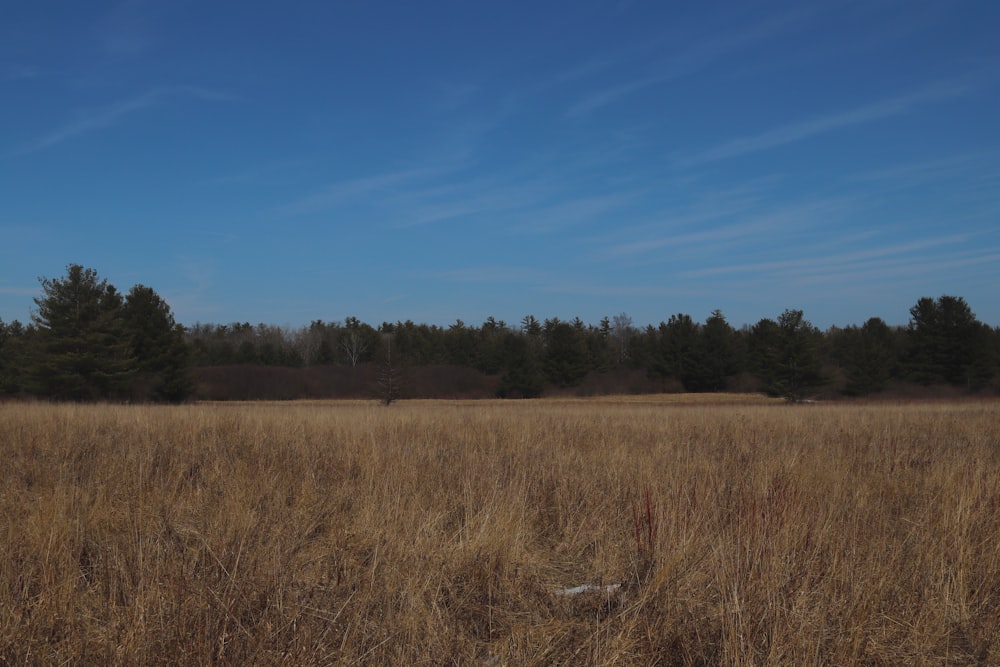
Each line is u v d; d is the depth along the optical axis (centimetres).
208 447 1006
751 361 6381
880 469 854
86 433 1136
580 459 913
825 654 371
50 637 364
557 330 6481
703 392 6291
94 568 456
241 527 527
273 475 782
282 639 359
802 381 5016
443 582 464
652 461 844
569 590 490
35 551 481
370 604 414
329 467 860
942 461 855
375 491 651
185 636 354
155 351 4303
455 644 384
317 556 512
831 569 445
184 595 388
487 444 1115
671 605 418
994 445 1141
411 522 548
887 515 613
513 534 545
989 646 396
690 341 6400
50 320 3941
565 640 397
